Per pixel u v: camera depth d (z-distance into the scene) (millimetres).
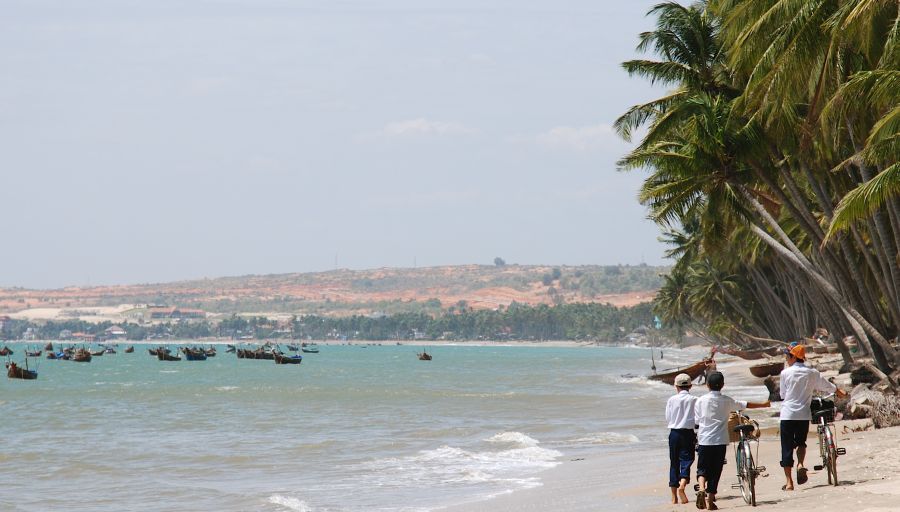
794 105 49969
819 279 54531
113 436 61500
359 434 59031
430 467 42000
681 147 57719
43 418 77750
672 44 57719
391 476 39625
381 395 105250
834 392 24625
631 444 48594
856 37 40344
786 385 24547
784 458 24500
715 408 23156
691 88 57531
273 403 93625
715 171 55406
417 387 125812
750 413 57344
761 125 53094
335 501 33625
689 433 24484
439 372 193875
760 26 41656
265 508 33125
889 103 37719
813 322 132375
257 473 42594
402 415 74812
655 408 75375
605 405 81062
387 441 54156
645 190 61688
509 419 68812
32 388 134250
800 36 39375
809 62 39969
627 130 59125
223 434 61250
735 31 48156
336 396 104688
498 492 33812
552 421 65938
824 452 24984
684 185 57156
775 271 133250
